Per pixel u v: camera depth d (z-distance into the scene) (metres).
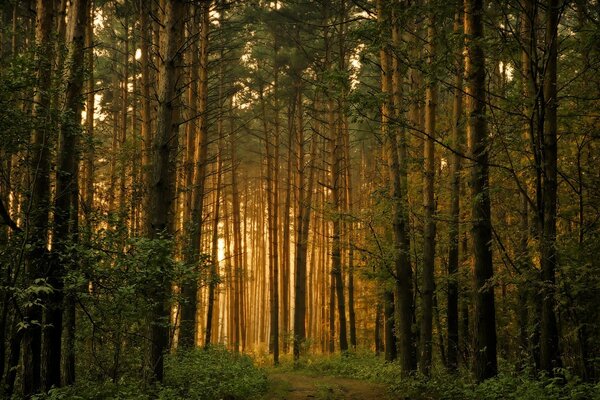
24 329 8.42
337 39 26.19
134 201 14.62
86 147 9.80
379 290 18.23
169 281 8.94
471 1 9.32
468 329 15.36
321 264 40.56
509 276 8.87
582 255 8.75
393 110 12.95
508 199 12.02
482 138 9.48
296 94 29.78
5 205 9.20
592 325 8.36
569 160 10.72
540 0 9.01
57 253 8.20
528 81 9.56
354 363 19.66
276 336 23.39
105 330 9.21
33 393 8.45
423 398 10.92
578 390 7.20
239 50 31.33
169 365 12.55
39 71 8.64
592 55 9.06
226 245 37.28
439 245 15.92
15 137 8.15
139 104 24.17
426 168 13.37
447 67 9.52
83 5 9.66
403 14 9.37
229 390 11.46
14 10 15.30
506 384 8.60
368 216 15.10
